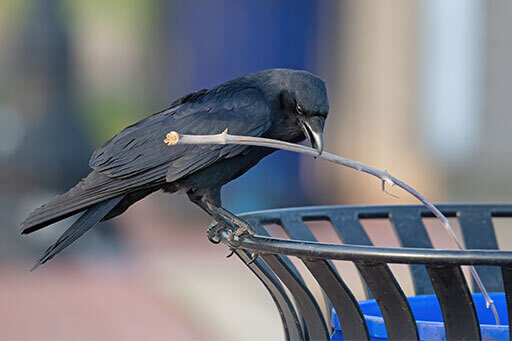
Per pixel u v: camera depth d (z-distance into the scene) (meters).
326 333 4.15
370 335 4.20
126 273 14.90
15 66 18.11
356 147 21.06
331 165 20.91
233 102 5.49
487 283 5.43
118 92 21.77
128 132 5.38
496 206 5.33
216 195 5.51
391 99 20.86
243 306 11.30
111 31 21.16
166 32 22.36
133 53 21.92
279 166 20.83
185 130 5.36
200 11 22.39
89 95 19.64
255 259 4.41
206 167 5.41
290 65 21.66
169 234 18.39
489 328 3.95
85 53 20.20
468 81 20.70
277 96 5.49
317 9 21.16
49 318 11.91
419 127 20.94
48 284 14.02
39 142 16.72
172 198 20.77
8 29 18.34
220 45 22.39
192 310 12.31
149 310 12.47
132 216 20.27
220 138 3.97
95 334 11.09
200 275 13.55
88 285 14.01
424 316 4.84
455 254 3.47
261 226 5.21
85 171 17.05
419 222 5.31
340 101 21.02
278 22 21.48
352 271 11.45
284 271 4.13
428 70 20.75
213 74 22.52
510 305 3.59
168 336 11.06
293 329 4.44
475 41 20.53
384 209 5.33
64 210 5.09
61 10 19.17
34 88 18.05
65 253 15.56
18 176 16.09
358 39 20.86
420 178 21.02
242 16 22.03
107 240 15.84
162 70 22.27
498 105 20.77
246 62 22.17
